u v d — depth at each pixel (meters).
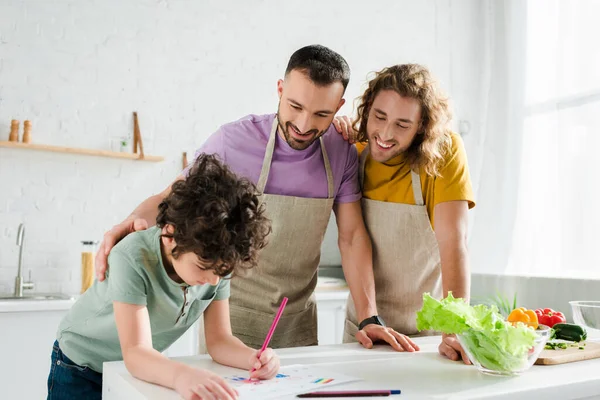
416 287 1.81
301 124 1.57
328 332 3.35
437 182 1.71
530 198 3.75
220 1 3.73
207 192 1.08
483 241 3.94
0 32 3.16
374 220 1.80
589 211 3.43
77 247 3.30
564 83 3.64
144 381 1.07
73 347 1.41
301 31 3.97
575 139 3.54
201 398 0.92
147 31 3.52
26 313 2.71
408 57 4.31
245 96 3.77
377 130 1.64
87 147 3.34
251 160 1.72
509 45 3.99
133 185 3.46
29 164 3.21
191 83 3.63
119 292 1.17
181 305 1.29
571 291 3.20
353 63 4.13
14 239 3.17
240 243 1.10
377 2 4.24
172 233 1.11
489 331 1.08
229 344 1.27
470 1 4.46
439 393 0.98
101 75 3.39
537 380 1.07
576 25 3.60
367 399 0.95
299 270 1.80
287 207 1.72
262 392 0.99
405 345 1.38
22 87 3.20
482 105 4.38
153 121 3.52
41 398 2.73
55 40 3.28
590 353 1.29
